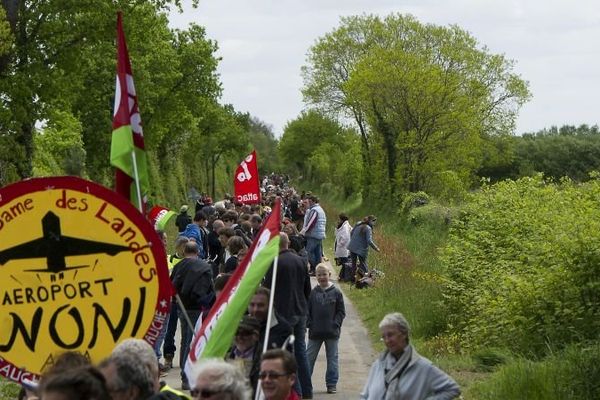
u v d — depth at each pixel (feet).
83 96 127.54
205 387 17.97
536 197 64.18
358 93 153.38
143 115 140.67
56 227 23.27
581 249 45.91
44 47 98.22
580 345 41.81
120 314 23.50
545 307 47.09
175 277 43.65
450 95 149.89
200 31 158.81
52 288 23.34
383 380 26.73
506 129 180.34
